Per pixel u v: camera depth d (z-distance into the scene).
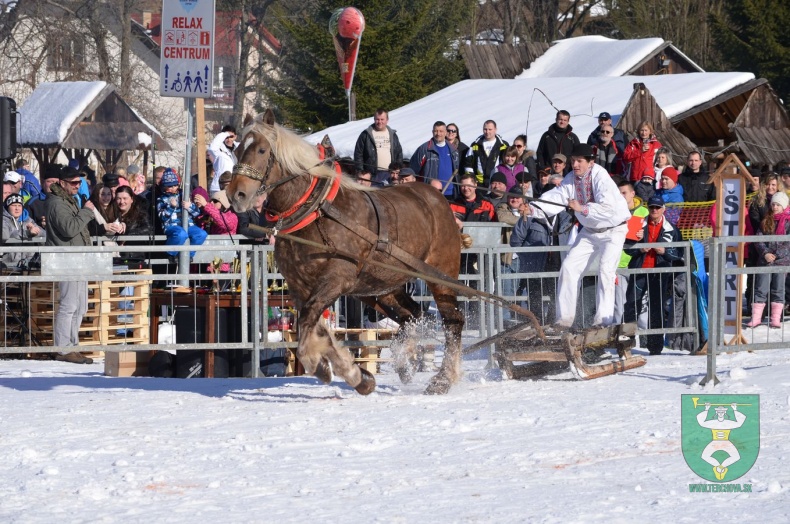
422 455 14.18
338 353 18.50
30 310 27.45
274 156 17.33
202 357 23.56
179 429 16.23
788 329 30.33
